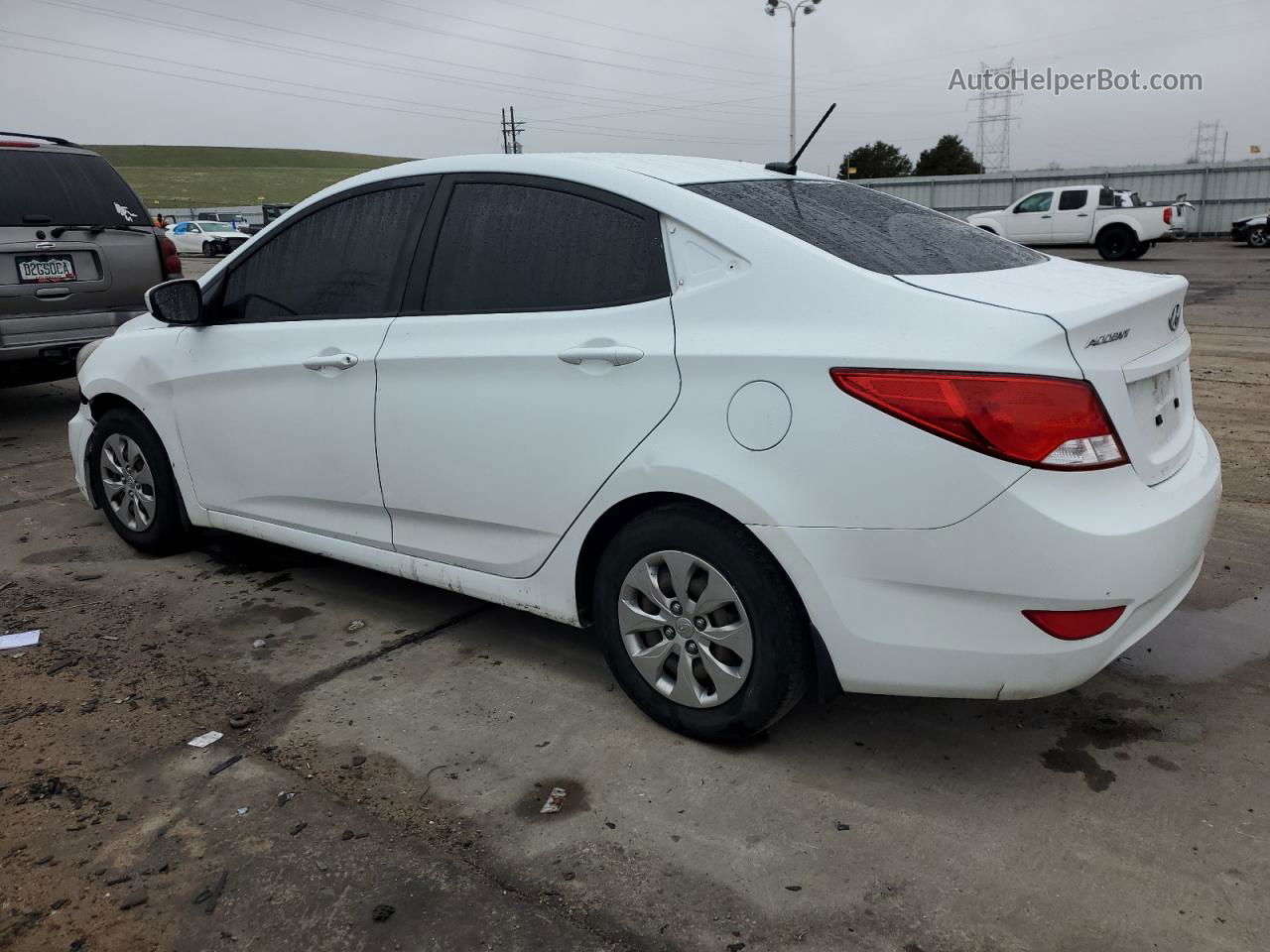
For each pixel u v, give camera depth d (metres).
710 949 2.12
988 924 2.17
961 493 2.29
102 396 4.55
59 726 3.06
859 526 2.41
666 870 2.37
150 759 2.87
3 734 3.02
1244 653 3.40
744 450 2.55
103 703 3.21
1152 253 25.92
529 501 3.04
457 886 2.32
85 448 4.70
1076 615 2.31
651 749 2.89
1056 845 2.43
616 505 2.84
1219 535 4.51
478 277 3.18
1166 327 2.70
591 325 2.86
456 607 3.99
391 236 3.45
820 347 2.44
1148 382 2.56
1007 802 2.61
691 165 3.20
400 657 3.53
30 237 6.54
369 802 2.65
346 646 3.63
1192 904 2.21
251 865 2.40
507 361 3.00
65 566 4.50
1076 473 2.28
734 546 2.62
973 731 2.96
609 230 2.91
